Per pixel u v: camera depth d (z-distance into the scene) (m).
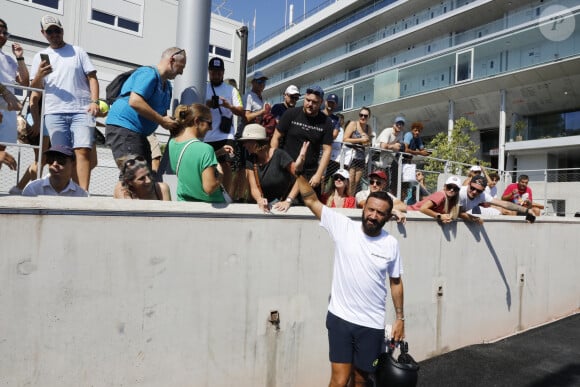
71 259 2.60
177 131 3.35
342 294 3.04
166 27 20.75
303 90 41.41
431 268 5.16
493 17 24.31
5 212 2.38
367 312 2.98
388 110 27.42
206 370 3.22
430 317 5.18
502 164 21.64
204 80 4.25
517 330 6.64
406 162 7.47
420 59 25.73
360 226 3.13
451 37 25.36
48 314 2.53
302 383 3.88
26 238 2.45
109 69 18.97
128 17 19.53
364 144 7.02
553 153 20.84
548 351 5.75
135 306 2.86
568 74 18.92
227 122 4.75
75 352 2.62
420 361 5.09
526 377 4.84
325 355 4.05
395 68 26.17
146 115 3.28
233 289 3.36
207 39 4.26
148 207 2.90
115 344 2.78
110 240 2.75
